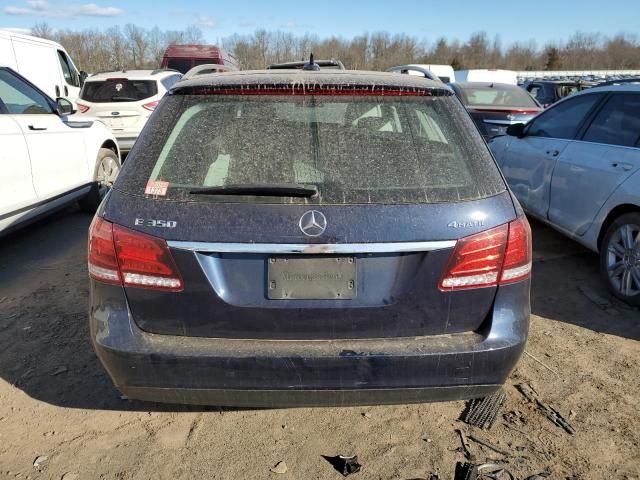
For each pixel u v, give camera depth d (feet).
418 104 7.61
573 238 14.99
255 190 6.63
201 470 7.58
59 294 13.16
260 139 7.13
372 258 6.66
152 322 6.87
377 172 6.91
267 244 6.48
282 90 7.40
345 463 7.66
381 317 6.80
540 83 51.21
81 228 18.83
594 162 13.91
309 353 6.70
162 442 8.10
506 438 8.28
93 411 8.78
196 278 6.63
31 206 15.51
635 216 12.44
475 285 6.88
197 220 6.56
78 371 9.85
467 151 7.32
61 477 7.43
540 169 16.37
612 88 14.62
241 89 7.38
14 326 11.51
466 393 7.11
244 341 6.85
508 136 19.24
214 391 6.89
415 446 8.09
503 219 6.93
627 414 8.84
